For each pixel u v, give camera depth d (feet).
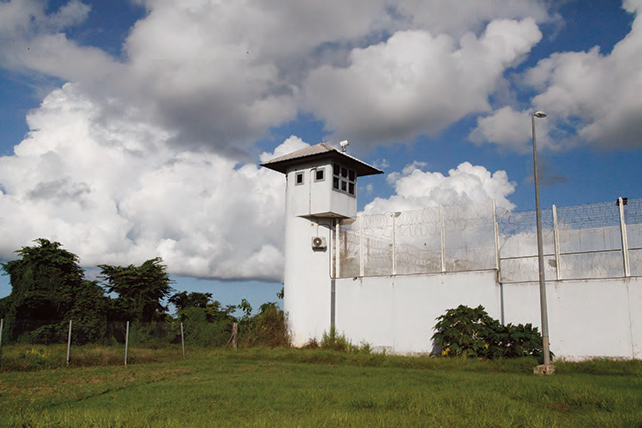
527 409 31.45
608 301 61.26
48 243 96.02
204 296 114.11
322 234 86.94
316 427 26.76
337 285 84.64
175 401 36.47
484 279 70.64
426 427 27.12
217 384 45.03
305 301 85.71
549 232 66.90
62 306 89.20
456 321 65.41
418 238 78.18
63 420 29.27
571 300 63.62
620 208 62.34
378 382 45.98
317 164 87.56
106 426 27.30
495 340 62.44
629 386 41.29
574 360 62.03
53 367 59.77
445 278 74.13
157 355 73.00
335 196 86.12
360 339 80.59
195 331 93.20
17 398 38.96
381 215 82.89
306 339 84.58
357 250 84.53
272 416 30.63
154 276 99.40
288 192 90.58
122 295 97.14
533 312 65.98
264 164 91.04
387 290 79.41
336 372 55.62
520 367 55.62
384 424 27.45
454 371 56.95
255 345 86.84
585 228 64.49
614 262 61.82
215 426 27.35
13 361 57.62
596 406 33.35
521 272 68.08
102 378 51.24
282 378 49.75
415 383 45.37
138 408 33.58
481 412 30.89
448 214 75.82
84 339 85.10
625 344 59.47
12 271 91.50
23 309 85.46
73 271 97.45
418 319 75.66
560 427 27.17
